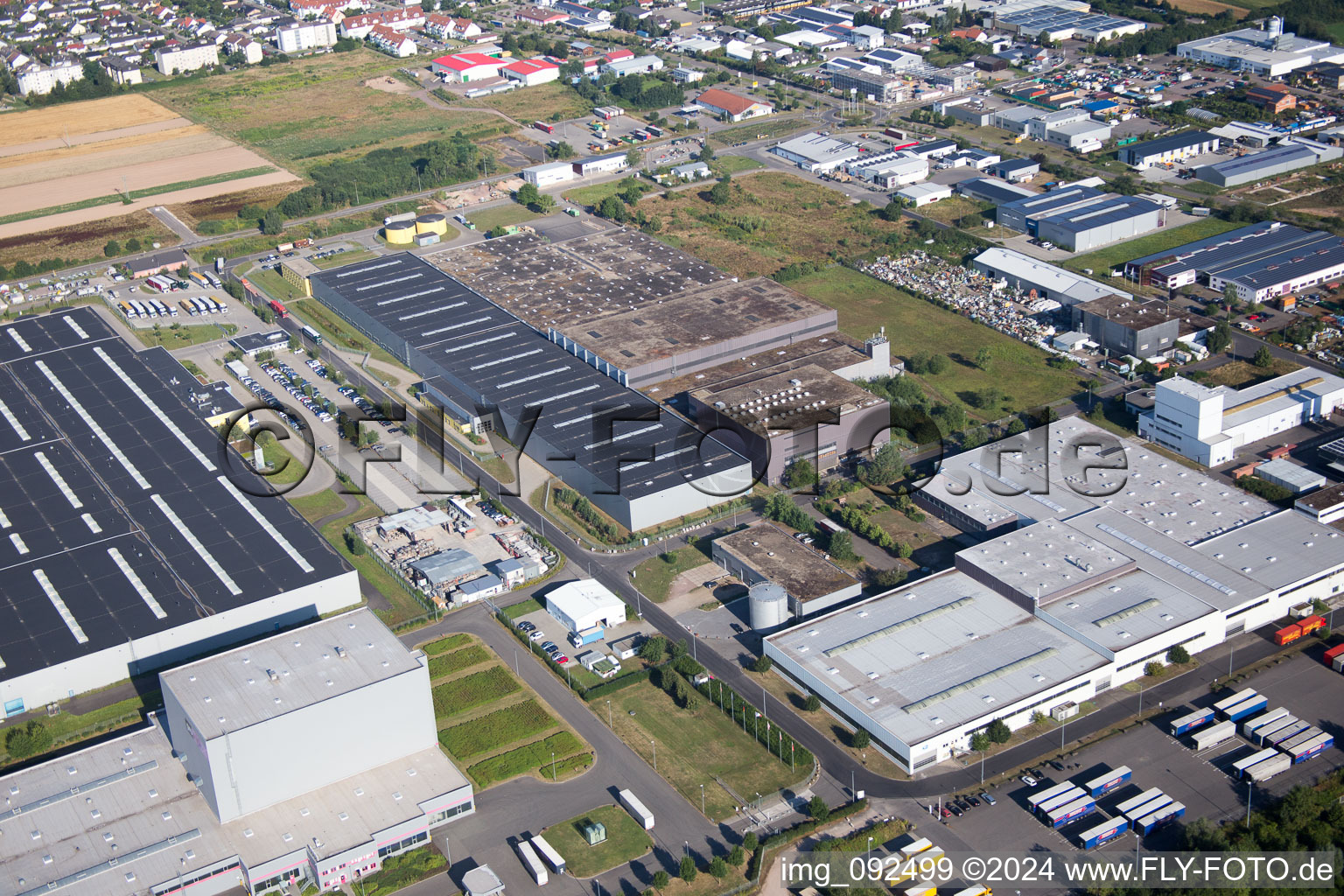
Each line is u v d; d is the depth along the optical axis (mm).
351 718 173875
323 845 165250
